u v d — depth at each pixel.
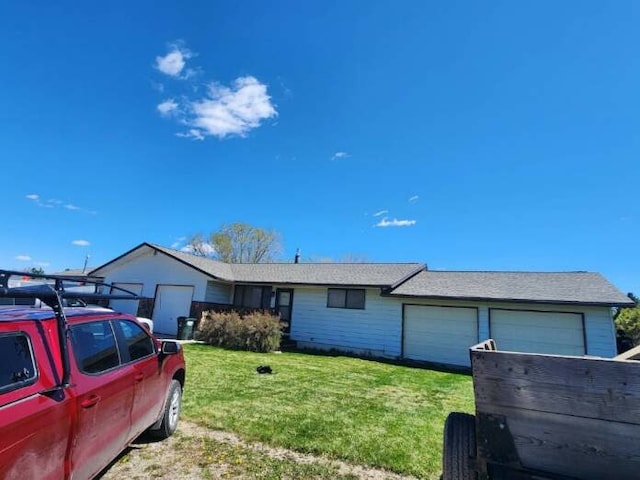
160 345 4.52
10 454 1.91
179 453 4.26
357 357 14.59
